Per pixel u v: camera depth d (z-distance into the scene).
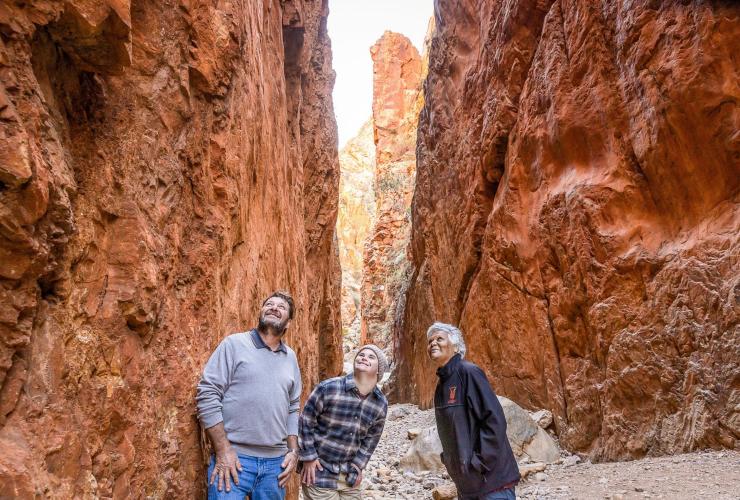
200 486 3.04
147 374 2.59
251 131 4.77
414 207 19.20
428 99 17.55
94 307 2.24
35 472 1.65
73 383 2.03
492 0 12.38
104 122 2.46
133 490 2.38
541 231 9.42
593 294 8.00
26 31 1.74
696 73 6.62
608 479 5.98
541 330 9.38
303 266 9.38
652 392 6.94
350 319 59.75
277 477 3.05
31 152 1.63
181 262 3.16
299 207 10.05
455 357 3.04
